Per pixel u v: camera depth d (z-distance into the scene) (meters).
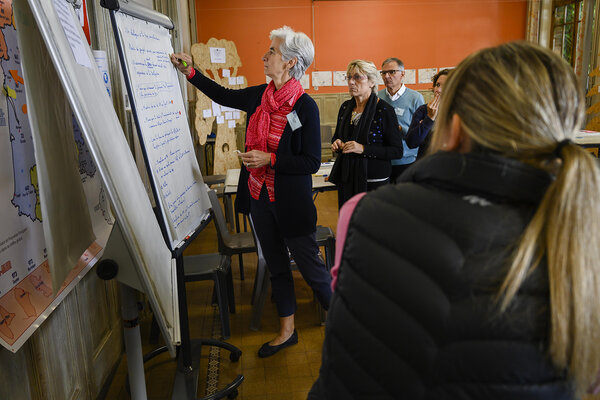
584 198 0.55
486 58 0.64
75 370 1.82
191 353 2.27
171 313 1.41
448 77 0.69
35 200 1.41
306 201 2.22
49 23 1.00
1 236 1.20
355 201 0.73
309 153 2.12
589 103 7.22
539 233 0.57
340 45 9.02
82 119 1.03
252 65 8.94
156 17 1.94
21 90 1.37
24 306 1.27
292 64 2.10
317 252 2.35
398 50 9.11
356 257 0.67
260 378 2.27
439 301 0.58
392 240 0.63
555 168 0.62
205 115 5.35
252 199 2.32
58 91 1.31
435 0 8.93
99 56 2.05
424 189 0.66
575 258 0.54
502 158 0.59
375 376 0.64
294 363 2.39
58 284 1.18
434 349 0.59
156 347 2.54
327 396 0.70
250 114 2.28
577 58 7.95
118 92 2.54
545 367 0.56
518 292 0.57
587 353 0.54
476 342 0.57
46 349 1.55
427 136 3.09
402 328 0.61
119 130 1.42
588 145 4.38
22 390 1.37
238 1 8.69
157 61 1.91
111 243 1.23
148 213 1.47
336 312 0.69
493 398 0.57
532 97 0.59
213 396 2.01
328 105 9.23
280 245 2.39
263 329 2.77
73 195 1.39
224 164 5.77
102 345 2.16
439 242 0.60
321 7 8.86
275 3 8.76
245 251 2.88
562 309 0.54
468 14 9.01
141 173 3.00
